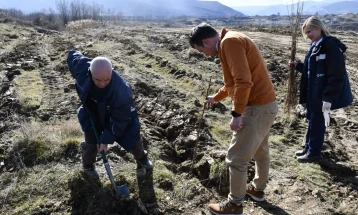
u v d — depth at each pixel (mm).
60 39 15859
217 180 4117
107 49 12719
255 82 3154
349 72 10391
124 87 3436
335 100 4273
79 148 4512
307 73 4594
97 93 3404
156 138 5180
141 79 8602
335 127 6047
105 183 3859
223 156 4418
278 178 4402
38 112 6000
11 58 10586
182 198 3848
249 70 3002
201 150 4863
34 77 8422
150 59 10891
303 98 4742
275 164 4723
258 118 3197
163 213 3615
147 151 4695
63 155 4414
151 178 4098
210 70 9516
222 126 5840
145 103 6758
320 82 4297
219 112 6488
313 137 4648
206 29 3125
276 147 5203
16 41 14969
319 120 4539
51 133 4852
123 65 10102
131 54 11859
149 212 3596
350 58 12297
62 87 7645
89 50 12422
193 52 11094
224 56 3070
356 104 7398
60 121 5668
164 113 6168
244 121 3225
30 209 3543
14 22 26609
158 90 7836
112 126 3496
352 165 4715
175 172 4438
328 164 4633
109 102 3406
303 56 11773
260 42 15125
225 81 3256
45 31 21188
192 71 9234
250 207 3809
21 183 3908
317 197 4008
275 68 9398
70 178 3844
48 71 9148
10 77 8406
